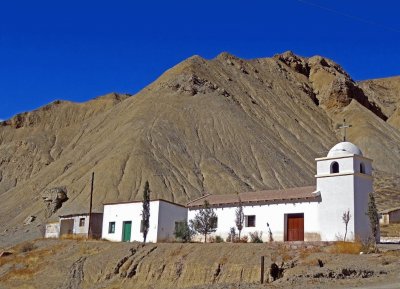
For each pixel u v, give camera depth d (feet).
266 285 92.89
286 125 453.99
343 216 138.62
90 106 547.90
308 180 347.77
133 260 139.03
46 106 552.41
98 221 210.18
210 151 349.61
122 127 367.86
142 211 174.19
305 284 90.58
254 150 362.74
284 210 150.71
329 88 553.23
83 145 376.07
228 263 119.85
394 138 490.90
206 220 163.84
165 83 430.61
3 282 147.84
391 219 217.56
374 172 387.96
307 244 124.16
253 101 462.19
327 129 493.36
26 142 483.92
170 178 295.28
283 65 583.58
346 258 106.42
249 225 157.58
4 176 449.06
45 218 269.85
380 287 82.84
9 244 219.00
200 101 406.82
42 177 339.98
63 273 144.97
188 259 128.36
